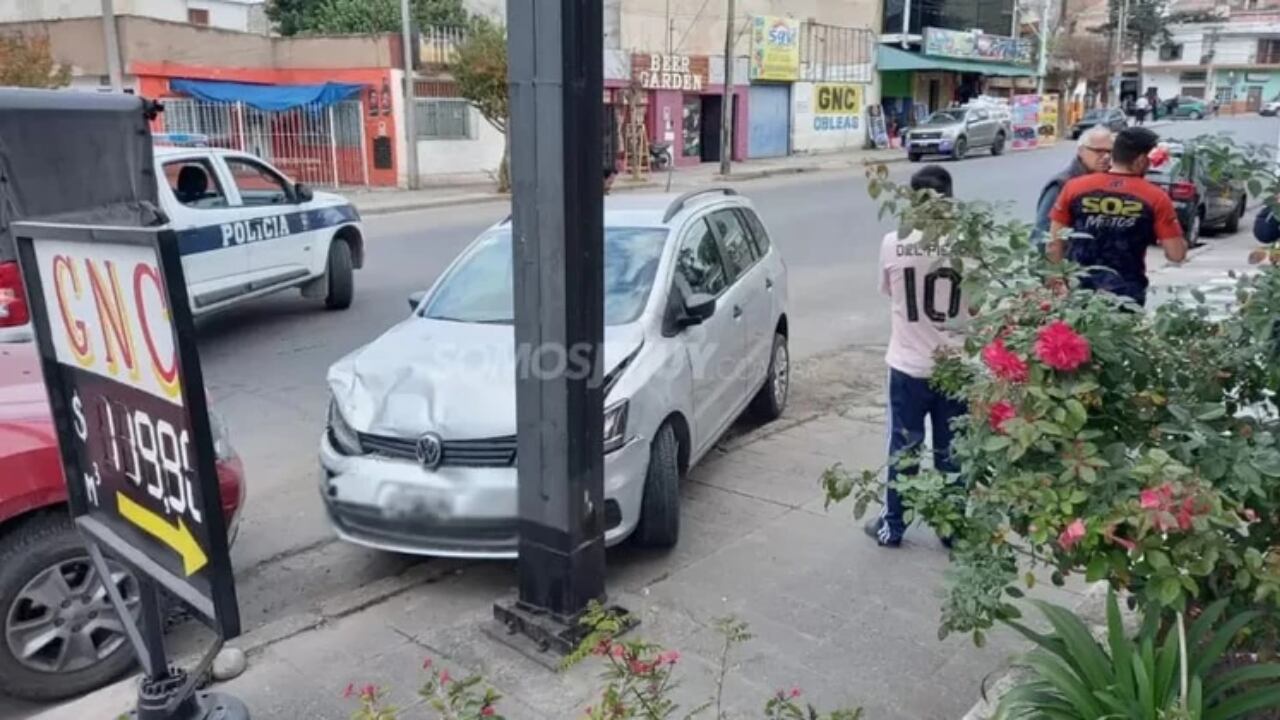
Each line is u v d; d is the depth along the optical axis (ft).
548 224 12.04
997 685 11.41
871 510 17.54
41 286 9.52
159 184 27.84
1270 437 9.18
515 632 13.39
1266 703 8.54
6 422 12.10
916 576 15.06
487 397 14.53
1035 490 8.48
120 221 23.48
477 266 18.74
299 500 18.85
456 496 13.97
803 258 45.34
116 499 9.43
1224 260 42.98
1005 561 9.34
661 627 13.57
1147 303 19.42
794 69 111.04
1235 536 8.87
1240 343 9.96
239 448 21.48
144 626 9.82
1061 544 8.37
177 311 7.70
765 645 13.12
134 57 68.90
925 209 10.48
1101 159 19.17
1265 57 253.85
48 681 12.26
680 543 16.34
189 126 72.18
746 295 20.43
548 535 12.89
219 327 32.91
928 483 10.23
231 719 10.42
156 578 8.89
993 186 73.67
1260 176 10.39
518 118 12.03
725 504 17.99
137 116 24.07
